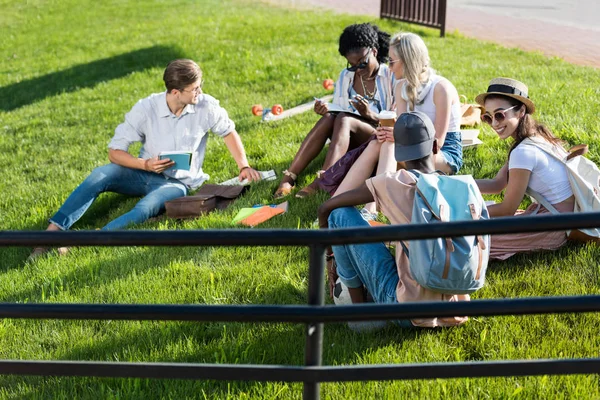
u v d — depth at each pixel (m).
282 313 2.38
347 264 3.81
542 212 4.43
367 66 6.03
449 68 10.01
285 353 3.69
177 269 4.80
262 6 18.77
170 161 6.04
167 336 3.95
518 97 4.27
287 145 7.14
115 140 6.14
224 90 10.20
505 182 4.66
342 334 3.81
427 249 3.30
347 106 6.14
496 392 3.20
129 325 4.13
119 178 6.08
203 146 6.41
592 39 12.43
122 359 3.80
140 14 18.89
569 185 4.28
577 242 4.48
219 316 2.40
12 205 7.10
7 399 3.56
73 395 3.53
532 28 13.71
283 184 5.94
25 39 18.03
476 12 15.76
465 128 6.85
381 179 3.51
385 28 14.14
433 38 12.98
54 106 11.20
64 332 4.16
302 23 14.88
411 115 3.70
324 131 5.89
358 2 18.64
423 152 3.68
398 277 3.65
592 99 7.54
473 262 3.33
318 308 2.37
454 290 3.38
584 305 2.30
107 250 5.31
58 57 15.26
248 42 13.23
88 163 8.14
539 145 4.28
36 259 5.43
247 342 3.81
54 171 7.99
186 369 2.53
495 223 2.25
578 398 3.10
